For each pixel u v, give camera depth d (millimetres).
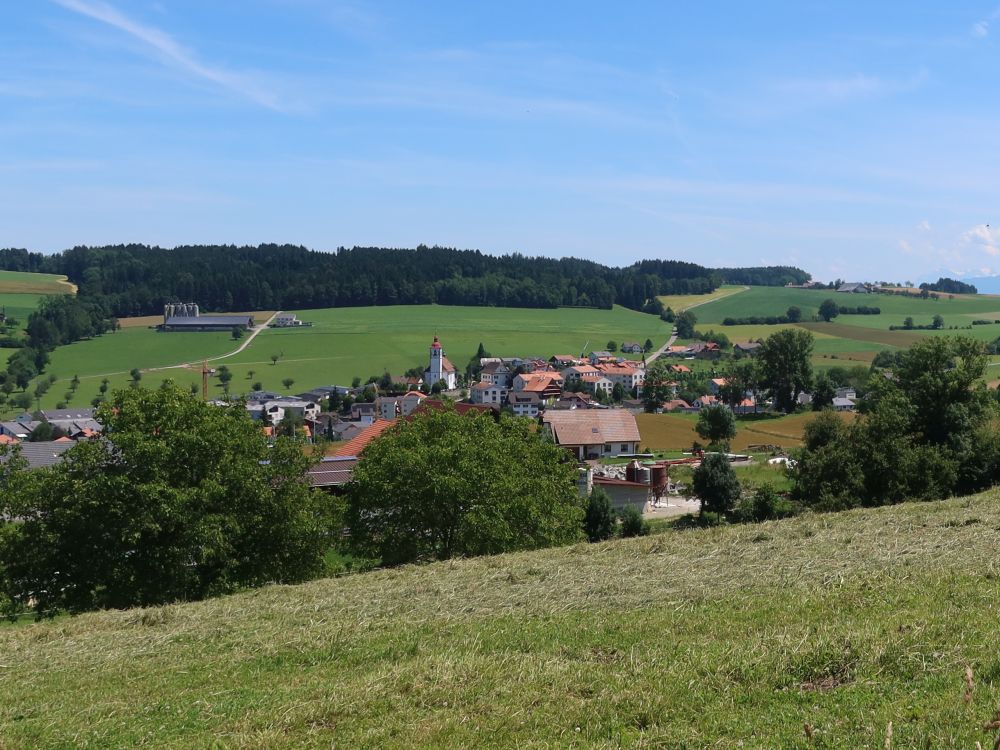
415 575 21203
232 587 28156
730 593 15703
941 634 11422
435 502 33438
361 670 12797
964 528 20641
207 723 11000
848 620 12695
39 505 26312
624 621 14250
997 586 14070
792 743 8656
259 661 13953
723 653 11523
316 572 30266
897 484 43438
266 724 10609
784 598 14859
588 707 10180
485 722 10039
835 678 10539
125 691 12969
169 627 17547
